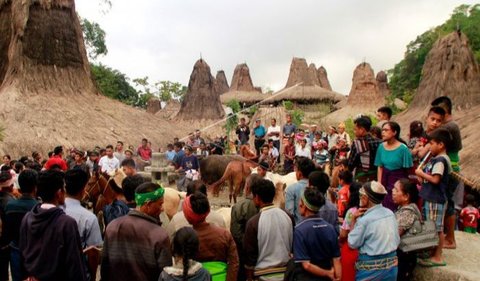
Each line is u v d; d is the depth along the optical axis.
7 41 26.34
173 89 63.94
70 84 25.06
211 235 5.09
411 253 6.40
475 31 47.44
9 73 24.00
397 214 6.34
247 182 6.61
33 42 24.36
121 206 6.36
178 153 15.89
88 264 5.15
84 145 20.77
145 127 25.42
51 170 4.82
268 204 5.65
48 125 21.17
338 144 13.16
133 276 4.51
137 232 4.57
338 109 46.22
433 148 6.55
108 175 8.00
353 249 5.80
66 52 25.48
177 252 4.09
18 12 24.53
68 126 21.77
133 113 26.72
